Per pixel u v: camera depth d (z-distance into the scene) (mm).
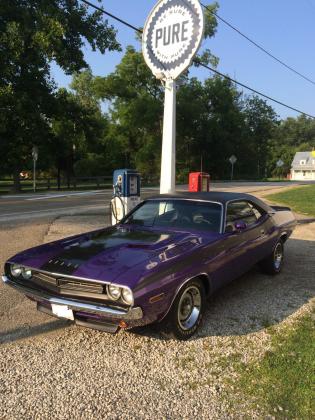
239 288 5770
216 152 56094
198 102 50875
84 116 31062
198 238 4625
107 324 3717
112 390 3246
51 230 10094
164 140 9273
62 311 3801
